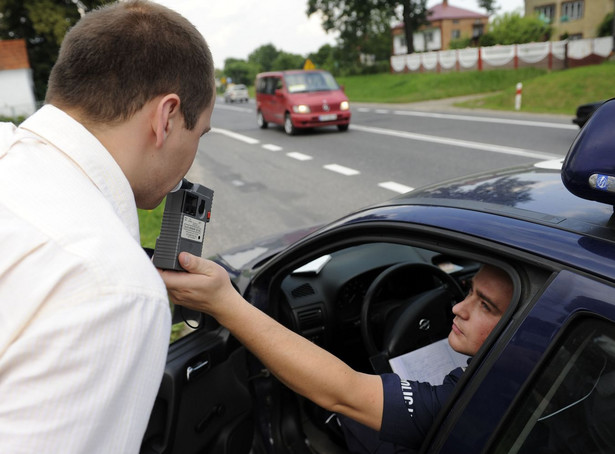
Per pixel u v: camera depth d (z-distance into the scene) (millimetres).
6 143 758
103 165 758
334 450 1783
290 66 91438
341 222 1585
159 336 691
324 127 14430
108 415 632
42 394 596
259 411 1865
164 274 1021
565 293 901
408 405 1154
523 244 1014
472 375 1019
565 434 887
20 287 625
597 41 23391
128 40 765
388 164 8211
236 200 6602
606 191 844
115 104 771
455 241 1157
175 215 1028
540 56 25094
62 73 779
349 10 39188
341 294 2092
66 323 608
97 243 667
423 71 31359
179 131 850
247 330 1105
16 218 661
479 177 1540
